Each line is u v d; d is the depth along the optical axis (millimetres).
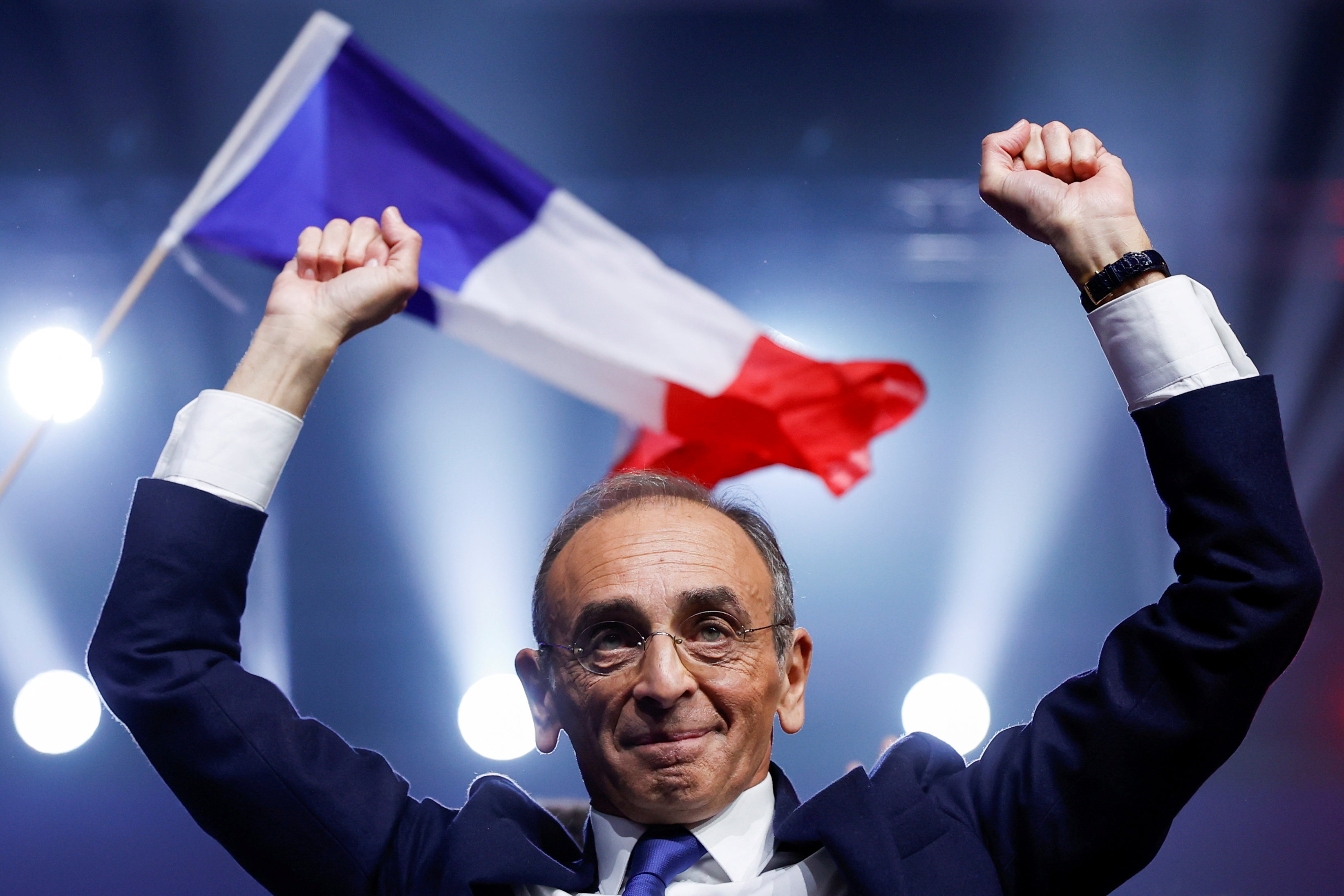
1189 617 1577
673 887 1646
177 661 1651
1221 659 1544
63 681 6930
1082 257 1689
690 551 1690
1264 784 8477
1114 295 1661
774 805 1754
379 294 1773
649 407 3053
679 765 1621
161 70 9055
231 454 1701
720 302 3016
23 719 6887
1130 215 1688
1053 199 1713
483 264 2936
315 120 2867
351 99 2889
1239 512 1552
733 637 1668
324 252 1815
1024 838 1655
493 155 2916
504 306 2926
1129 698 1597
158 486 1688
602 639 1664
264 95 2848
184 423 1734
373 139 2889
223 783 1650
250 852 1685
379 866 1711
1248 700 1557
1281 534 1539
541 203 2941
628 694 1634
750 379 3010
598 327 2959
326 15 2889
